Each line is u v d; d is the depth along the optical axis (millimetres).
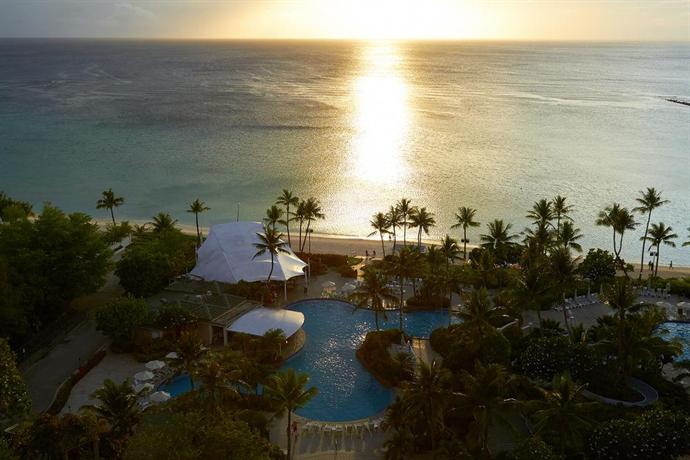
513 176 157000
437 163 170625
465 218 99938
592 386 58250
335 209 132250
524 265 84250
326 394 60875
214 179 156000
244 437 39062
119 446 44562
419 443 50594
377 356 65375
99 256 76000
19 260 68250
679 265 106125
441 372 47344
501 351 61000
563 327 76125
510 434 52969
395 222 98688
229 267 82375
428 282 82875
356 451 51719
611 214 94812
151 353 65688
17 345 67750
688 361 60656
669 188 147375
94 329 73000
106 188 149000
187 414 40688
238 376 47031
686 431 46469
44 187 149250
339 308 82062
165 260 79312
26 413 49531
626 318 61531
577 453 48031
